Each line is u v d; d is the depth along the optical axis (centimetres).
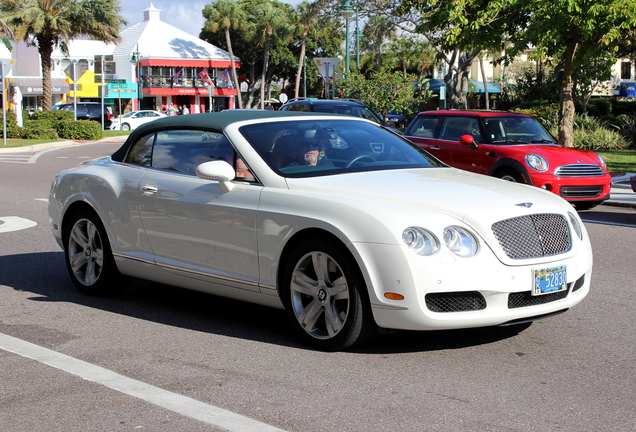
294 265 483
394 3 3297
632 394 399
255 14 6203
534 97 4312
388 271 435
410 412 372
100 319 566
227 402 388
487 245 442
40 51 4184
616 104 3766
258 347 488
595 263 781
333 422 360
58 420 367
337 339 466
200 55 6003
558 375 429
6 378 429
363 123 612
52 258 813
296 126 561
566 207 505
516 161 1141
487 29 1666
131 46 5925
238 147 532
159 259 569
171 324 550
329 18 3662
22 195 1402
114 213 602
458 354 468
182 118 591
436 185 493
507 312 446
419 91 3216
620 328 531
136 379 426
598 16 1437
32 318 570
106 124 4528
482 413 371
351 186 489
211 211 525
